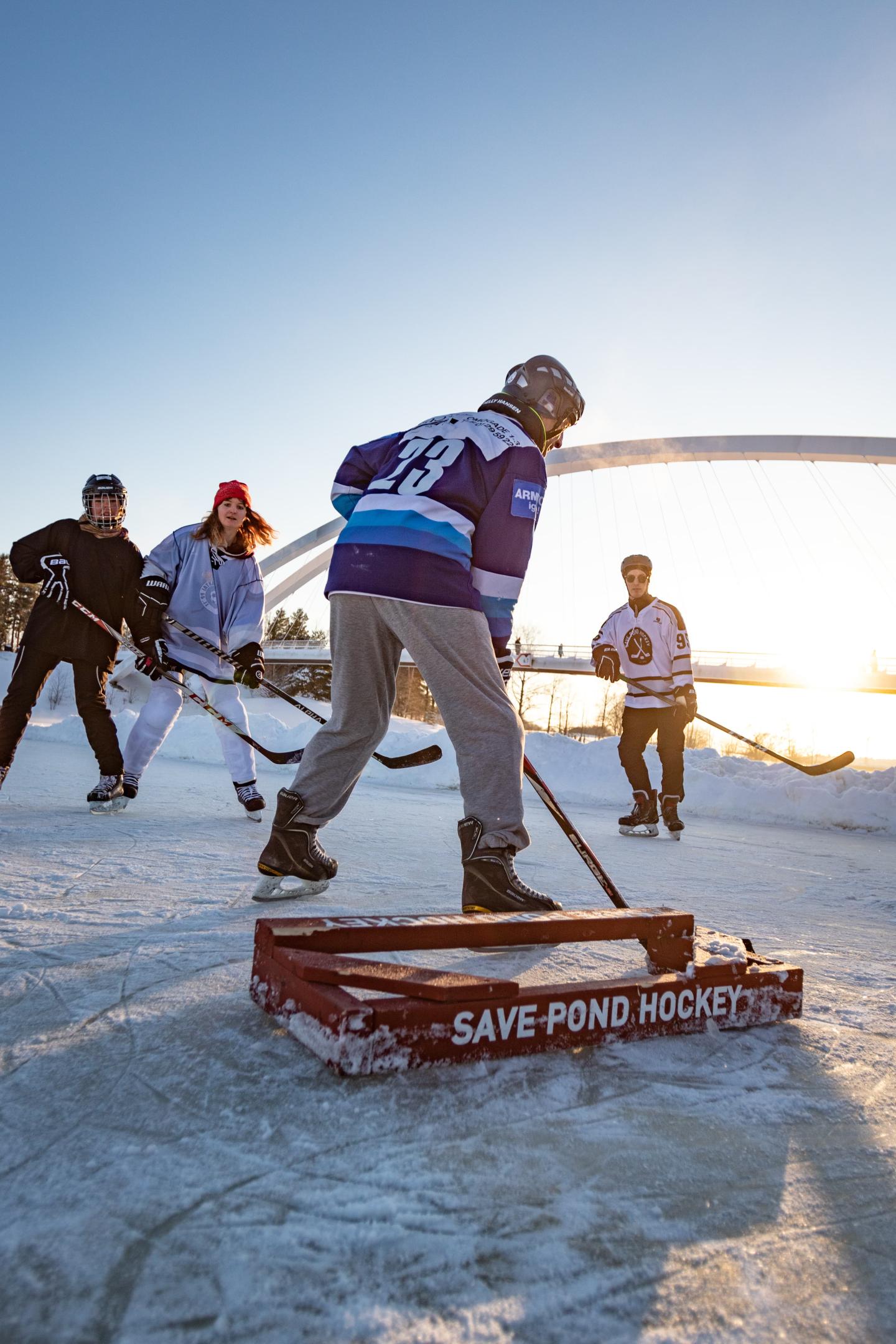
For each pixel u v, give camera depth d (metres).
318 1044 1.09
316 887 2.24
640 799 5.05
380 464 2.11
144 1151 0.84
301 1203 0.76
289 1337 0.59
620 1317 0.64
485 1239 0.73
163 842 3.07
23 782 5.02
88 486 3.92
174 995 1.33
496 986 1.13
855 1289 0.70
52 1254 0.67
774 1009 1.41
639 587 5.00
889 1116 1.07
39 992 1.33
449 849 3.42
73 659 3.84
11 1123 0.89
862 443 40.25
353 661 2.05
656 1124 0.99
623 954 1.80
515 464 1.99
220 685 3.97
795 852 4.72
